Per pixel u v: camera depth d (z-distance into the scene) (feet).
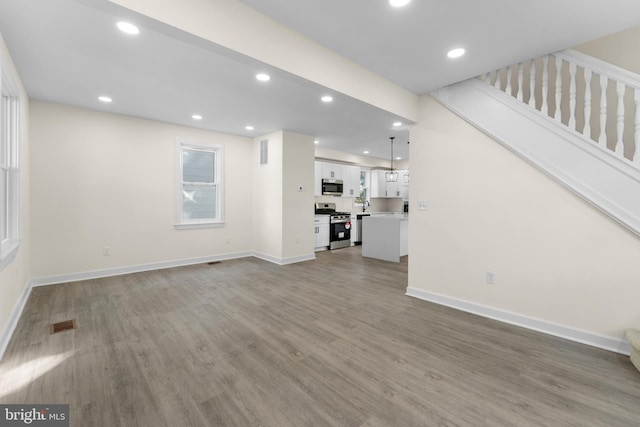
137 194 14.80
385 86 9.87
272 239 17.99
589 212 7.83
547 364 6.82
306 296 11.60
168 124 15.71
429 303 10.87
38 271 12.26
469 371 6.53
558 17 6.57
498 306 9.43
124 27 6.91
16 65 8.76
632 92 8.93
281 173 17.22
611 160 7.48
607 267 7.61
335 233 23.91
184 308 10.19
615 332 7.50
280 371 6.50
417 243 11.49
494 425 4.93
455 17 6.64
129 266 14.67
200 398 5.60
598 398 5.64
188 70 9.18
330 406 5.40
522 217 8.91
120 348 7.43
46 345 7.54
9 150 9.11
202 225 17.21
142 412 5.22
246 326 8.81
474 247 9.93
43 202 12.30
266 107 12.75
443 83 10.19
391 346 7.64
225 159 18.08
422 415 5.17
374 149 23.11
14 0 5.90
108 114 13.79
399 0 6.11
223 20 6.15
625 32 8.94
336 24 7.07
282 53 7.10
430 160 11.02
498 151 9.36
